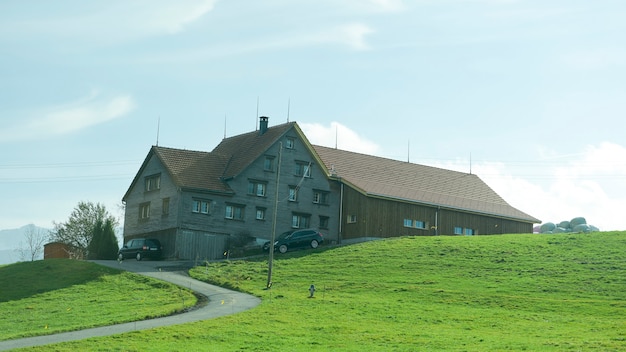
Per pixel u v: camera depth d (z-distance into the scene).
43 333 46.66
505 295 60.03
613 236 81.94
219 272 73.81
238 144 101.94
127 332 44.56
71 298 64.19
